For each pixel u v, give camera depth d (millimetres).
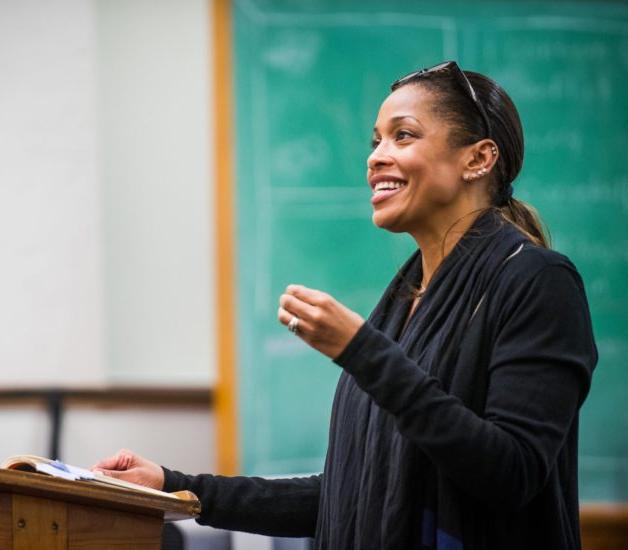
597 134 9797
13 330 9352
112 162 9484
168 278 9453
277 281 9328
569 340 3264
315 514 3936
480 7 9695
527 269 3348
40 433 9289
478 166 3635
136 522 3260
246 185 9352
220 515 3859
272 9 9500
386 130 3666
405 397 3107
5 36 9453
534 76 9742
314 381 9273
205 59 9516
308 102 9469
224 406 9164
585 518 9406
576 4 9812
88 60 9484
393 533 3283
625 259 9758
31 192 9430
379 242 9414
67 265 9398
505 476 3074
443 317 3477
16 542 3016
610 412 9586
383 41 9578
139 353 9414
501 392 3213
